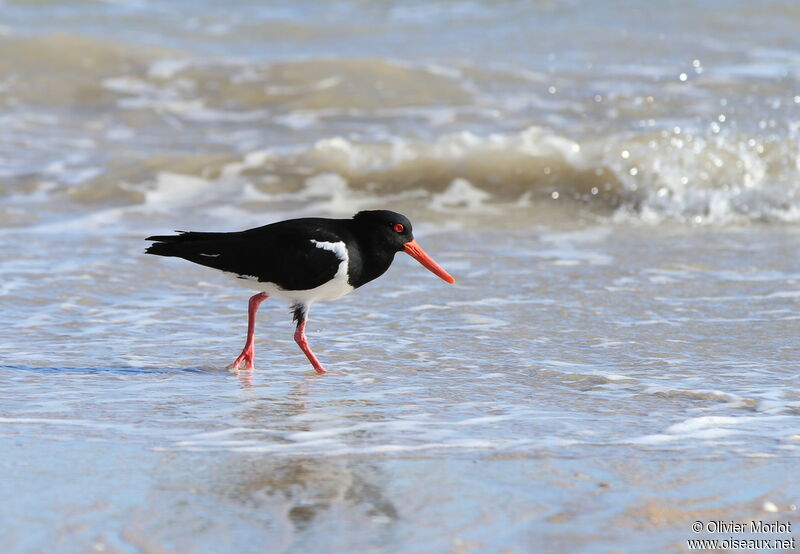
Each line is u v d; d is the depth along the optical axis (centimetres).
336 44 2912
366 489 748
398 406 957
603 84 2450
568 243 1678
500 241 1691
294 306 1105
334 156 2081
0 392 985
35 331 1206
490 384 1026
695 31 2864
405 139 2173
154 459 808
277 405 960
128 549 648
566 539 669
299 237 1070
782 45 2714
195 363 1104
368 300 1358
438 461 807
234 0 3391
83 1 3359
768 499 732
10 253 1562
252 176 2033
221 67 2631
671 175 1967
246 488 749
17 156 2119
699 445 844
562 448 837
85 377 1043
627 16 3038
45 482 755
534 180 1997
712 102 2284
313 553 646
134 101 2472
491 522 693
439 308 1320
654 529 685
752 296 1362
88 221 1784
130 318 1271
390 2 3325
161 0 3397
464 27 3017
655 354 1125
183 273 1480
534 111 2311
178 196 1945
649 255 1593
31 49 2705
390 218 1112
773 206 1875
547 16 3084
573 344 1167
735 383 1021
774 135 2066
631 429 886
